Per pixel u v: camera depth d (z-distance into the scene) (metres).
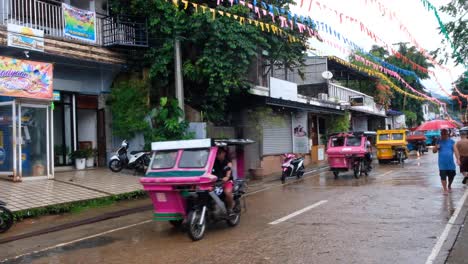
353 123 34.62
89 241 7.94
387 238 6.89
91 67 16.62
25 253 7.27
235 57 16.05
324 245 6.63
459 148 12.82
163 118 15.70
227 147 8.67
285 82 21.70
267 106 19.47
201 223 7.52
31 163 13.52
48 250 7.40
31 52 13.88
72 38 14.95
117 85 17.30
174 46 15.45
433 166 19.70
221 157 8.49
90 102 16.95
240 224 8.63
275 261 5.94
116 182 13.83
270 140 20.55
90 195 11.96
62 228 9.22
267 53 19.36
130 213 10.80
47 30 15.09
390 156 22.41
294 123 23.02
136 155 15.32
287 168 16.62
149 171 8.20
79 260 6.64
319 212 9.36
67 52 14.69
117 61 16.44
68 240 8.12
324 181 15.71
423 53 15.26
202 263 6.06
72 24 14.97
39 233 8.77
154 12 15.82
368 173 17.61
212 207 7.91
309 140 25.02
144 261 6.35
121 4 16.73
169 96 17.28
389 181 14.50
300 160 17.28
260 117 18.92
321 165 23.02
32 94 13.13
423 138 30.03
